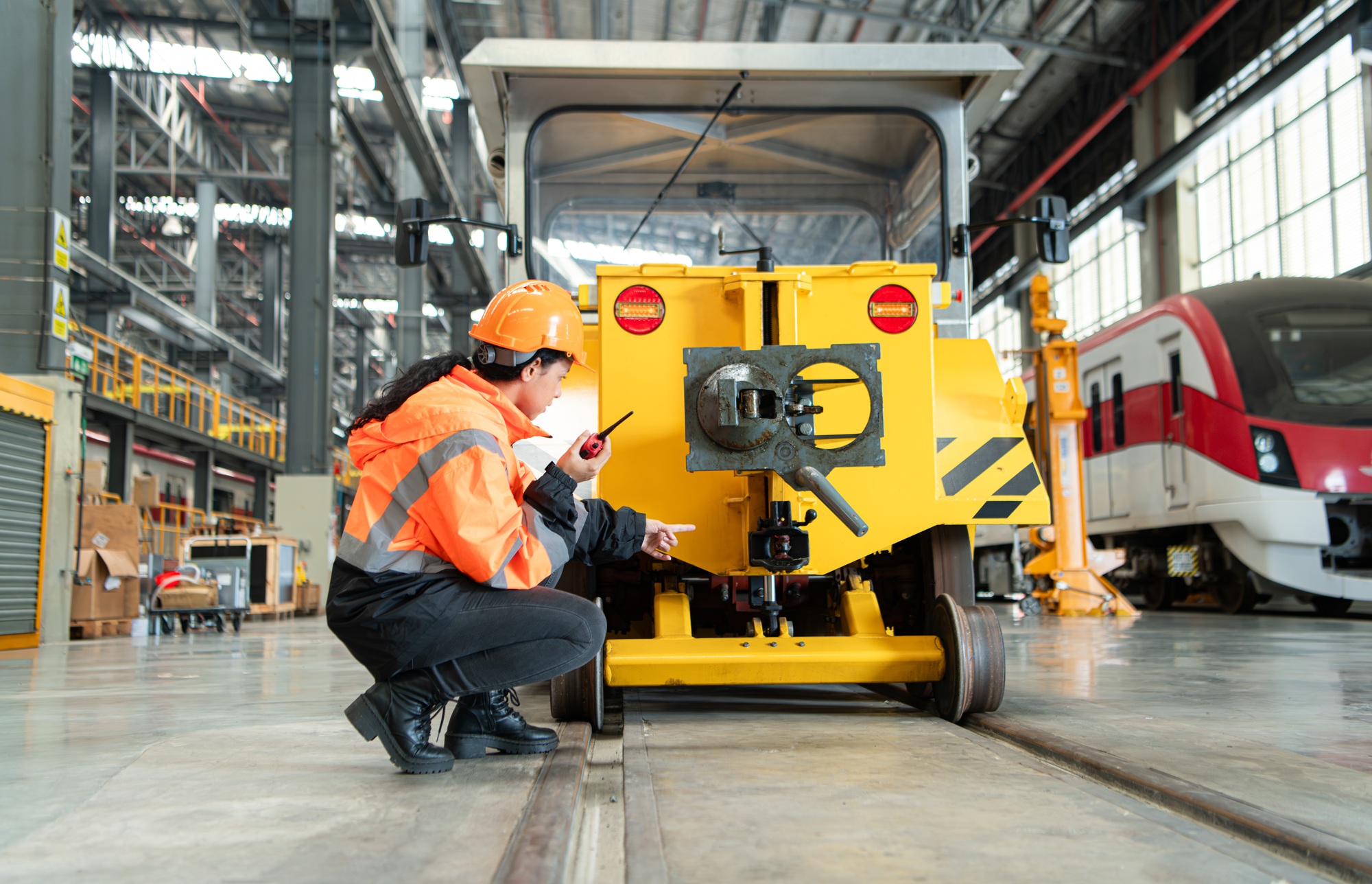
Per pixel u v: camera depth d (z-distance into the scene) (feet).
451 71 69.67
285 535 47.67
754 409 8.99
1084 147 77.82
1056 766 7.86
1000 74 13.21
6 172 29.50
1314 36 48.01
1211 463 31.04
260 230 100.68
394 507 6.95
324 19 48.44
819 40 63.31
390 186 74.84
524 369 7.48
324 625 39.91
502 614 6.95
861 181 13.80
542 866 4.86
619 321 10.32
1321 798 6.56
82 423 30.22
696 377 9.32
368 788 6.89
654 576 11.25
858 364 9.23
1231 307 31.63
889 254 13.76
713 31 62.49
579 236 13.48
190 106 81.76
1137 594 43.96
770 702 11.84
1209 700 11.52
